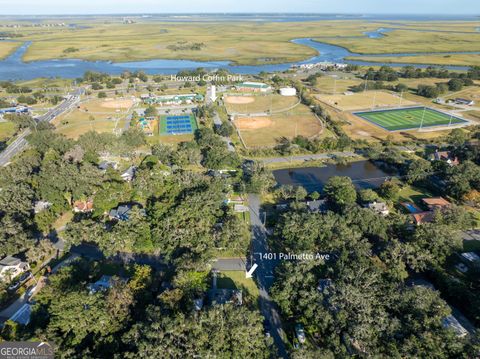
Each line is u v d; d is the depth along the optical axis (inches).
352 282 3459.6
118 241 4190.5
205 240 4128.9
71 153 6633.9
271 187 5900.6
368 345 2923.2
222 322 2908.5
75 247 4539.9
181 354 2714.1
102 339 2945.4
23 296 3754.9
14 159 7165.4
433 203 5280.5
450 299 3649.1
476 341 2874.0
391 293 3257.9
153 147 7165.4
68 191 5393.7
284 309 3366.1
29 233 4441.4
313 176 6560.0
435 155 7071.9
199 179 5462.6
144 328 2859.3
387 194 5511.8
